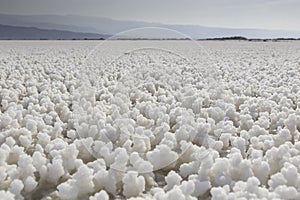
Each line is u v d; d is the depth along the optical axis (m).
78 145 3.84
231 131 4.55
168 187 3.07
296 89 7.26
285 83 8.14
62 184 2.92
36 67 11.23
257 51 21.95
